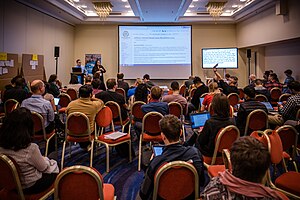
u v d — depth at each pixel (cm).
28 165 195
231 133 255
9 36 674
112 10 996
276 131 242
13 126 189
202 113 349
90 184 165
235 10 1012
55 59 956
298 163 363
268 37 874
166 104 376
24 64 727
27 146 194
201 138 272
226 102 265
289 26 747
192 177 172
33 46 798
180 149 187
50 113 373
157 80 1150
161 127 192
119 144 377
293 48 875
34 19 802
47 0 743
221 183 119
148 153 269
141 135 360
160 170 167
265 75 903
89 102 359
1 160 181
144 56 1118
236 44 1169
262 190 110
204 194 121
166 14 945
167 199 175
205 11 1025
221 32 1166
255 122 347
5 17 655
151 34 1112
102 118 370
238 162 114
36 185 202
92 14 1055
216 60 1109
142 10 879
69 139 353
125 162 386
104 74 1157
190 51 1122
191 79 864
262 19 913
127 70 1122
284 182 220
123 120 457
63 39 1034
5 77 651
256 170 112
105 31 1151
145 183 184
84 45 1155
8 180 188
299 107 361
